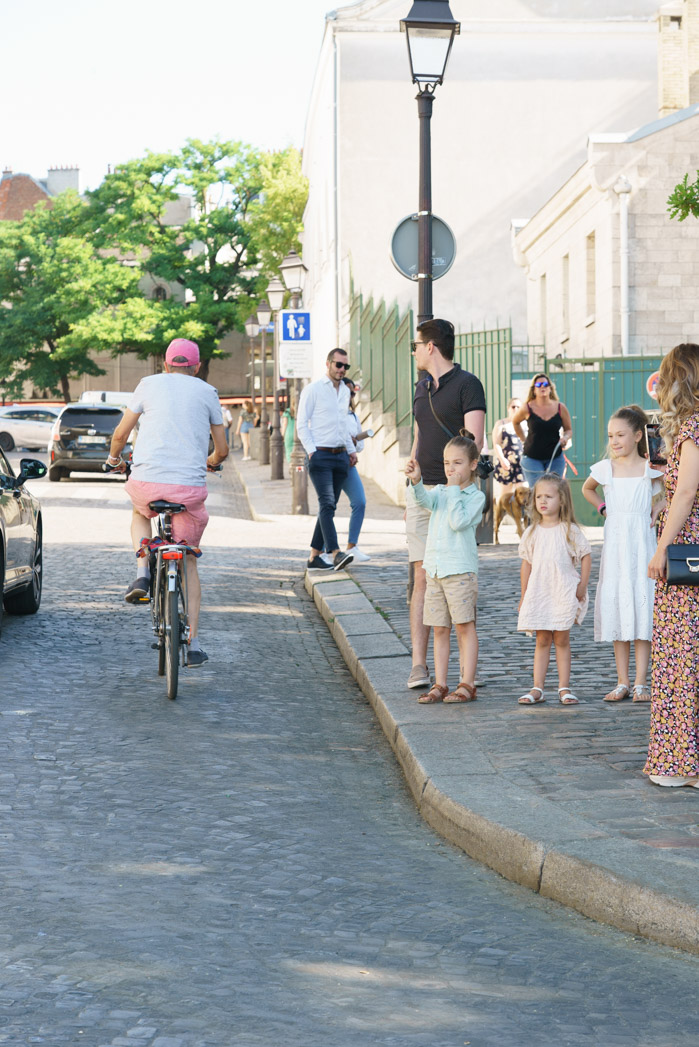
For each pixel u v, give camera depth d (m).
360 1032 3.97
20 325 75.00
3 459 12.34
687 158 25.92
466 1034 3.99
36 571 12.88
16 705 8.73
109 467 9.76
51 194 105.50
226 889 5.41
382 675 9.62
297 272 27.98
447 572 8.48
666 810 6.04
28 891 5.23
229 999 4.19
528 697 8.46
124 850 5.88
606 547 8.57
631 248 26.00
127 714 8.66
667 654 6.46
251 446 58.50
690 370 6.34
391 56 41.88
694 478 6.29
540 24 42.28
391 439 29.06
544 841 5.57
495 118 42.38
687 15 36.03
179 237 77.62
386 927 5.02
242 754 7.79
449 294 42.50
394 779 7.44
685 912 4.85
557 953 4.79
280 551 19.41
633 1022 4.13
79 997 4.16
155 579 9.78
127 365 91.06
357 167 41.97
